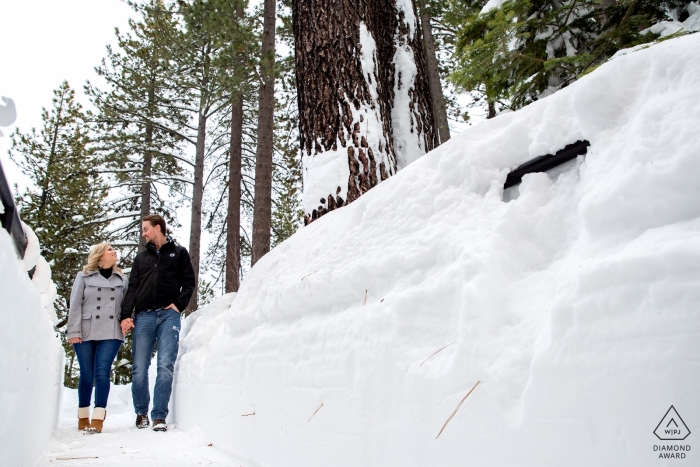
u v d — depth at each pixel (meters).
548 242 1.47
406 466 1.43
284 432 2.18
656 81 1.28
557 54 4.89
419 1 10.52
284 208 13.83
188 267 4.57
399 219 2.00
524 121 1.67
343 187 3.77
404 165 4.37
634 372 0.94
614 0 4.38
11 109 1.27
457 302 1.48
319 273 2.32
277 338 2.51
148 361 4.38
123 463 2.67
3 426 1.38
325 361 1.96
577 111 1.43
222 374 3.15
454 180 1.87
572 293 1.11
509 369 1.21
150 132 15.23
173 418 4.45
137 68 15.11
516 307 1.35
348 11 4.21
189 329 4.79
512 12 4.12
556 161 1.56
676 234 1.03
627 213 1.16
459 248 1.58
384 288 1.87
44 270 2.45
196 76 12.62
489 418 1.20
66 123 14.86
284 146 12.70
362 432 1.64
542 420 1.07
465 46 4.97
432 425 1.36
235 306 3.50
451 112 13.20
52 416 3.67
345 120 3.95
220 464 2.60
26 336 1.69
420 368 1.47
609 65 1.39
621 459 0.92
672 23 4.05
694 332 0.88
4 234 1.31
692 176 1.05
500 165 1.73
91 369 4.18
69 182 13.97
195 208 13.36
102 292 4.26
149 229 4.44
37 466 2.54
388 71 4.70
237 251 10.68
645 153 1.15
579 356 1.04
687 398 0.86
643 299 0.98
